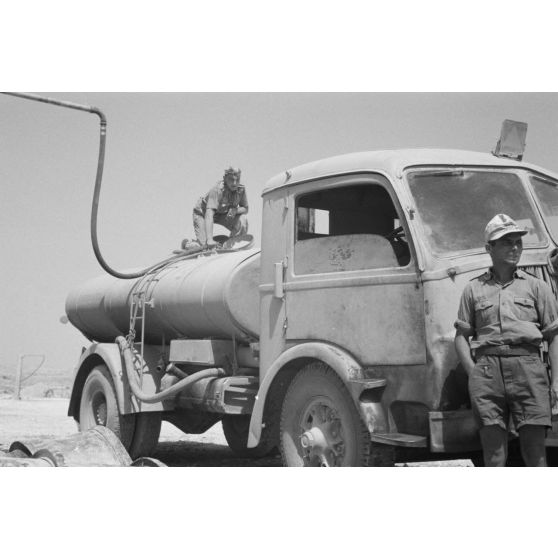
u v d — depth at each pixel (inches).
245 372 297.4
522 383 188.4
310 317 238.7
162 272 335.3
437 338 206.4
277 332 249.6
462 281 209.9
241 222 352.8
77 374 343.3
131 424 321.1
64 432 389.4
